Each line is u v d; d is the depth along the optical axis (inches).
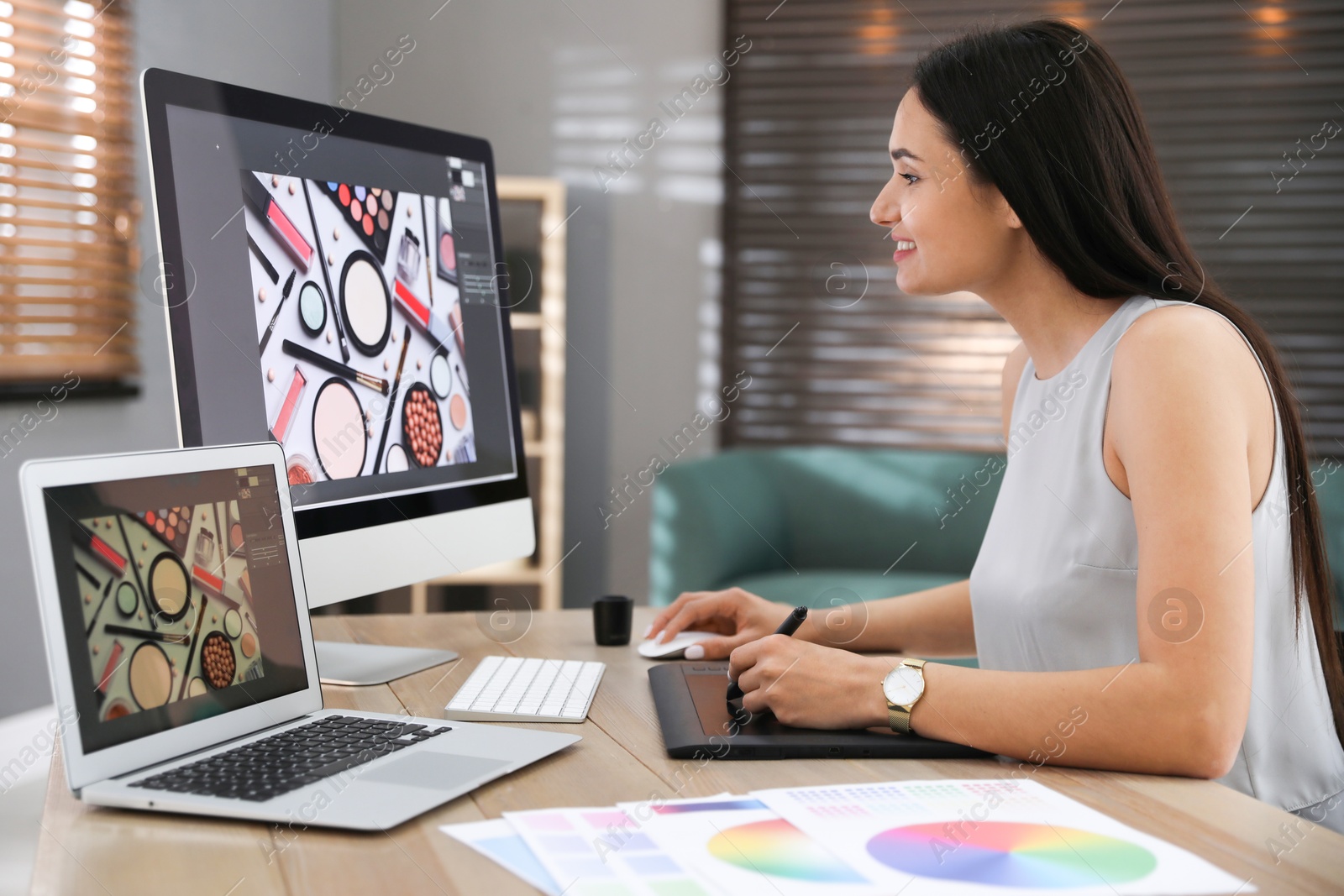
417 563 44.9
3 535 85.0
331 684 38.8
